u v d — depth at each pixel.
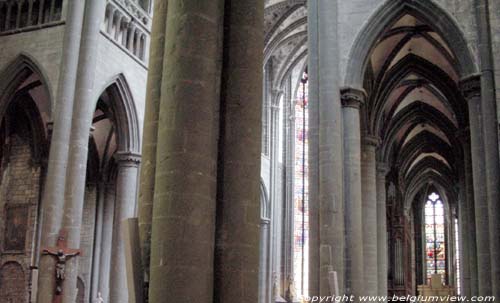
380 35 21.75
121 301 25.66
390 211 40.19
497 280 18.19
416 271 49.53
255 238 8.23
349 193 20.55
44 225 21.30
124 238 7.90
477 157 19.77
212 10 8.20
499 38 20.19
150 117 9.45
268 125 41.12
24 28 24.98
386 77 28.81
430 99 34.19
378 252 31.19
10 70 24.95
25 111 30.09
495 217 18.66
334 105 20.38
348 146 20.86
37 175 30.12
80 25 23.69
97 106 29.81
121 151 27.00
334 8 21.38
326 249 18.89
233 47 8.70
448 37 21.02
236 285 7.93
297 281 41.53
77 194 21.95
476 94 20.22
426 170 47.88
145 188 9.14
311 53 21.14
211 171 7.95
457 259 48.75
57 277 20.73
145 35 28.52
